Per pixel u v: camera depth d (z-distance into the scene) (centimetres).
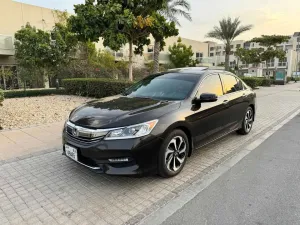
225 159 418
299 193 303
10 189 312
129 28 1122
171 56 2902
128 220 250
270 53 3188
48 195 298
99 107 356
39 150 454
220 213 262
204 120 390
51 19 2122
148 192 305
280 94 1636
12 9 1883
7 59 1845
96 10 1080
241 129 547
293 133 589
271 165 392
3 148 464
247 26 2259
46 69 1711
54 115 780
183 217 256
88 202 282
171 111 338
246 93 543
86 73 1747
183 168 377
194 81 411
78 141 313
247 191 309
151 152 304
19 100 1168
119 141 288
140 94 423
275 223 244
